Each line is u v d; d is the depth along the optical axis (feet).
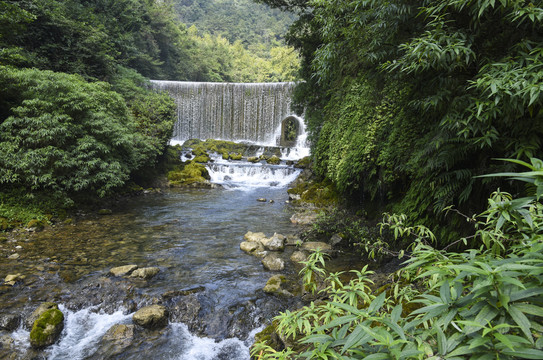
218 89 82.12
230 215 29.76
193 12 276.00
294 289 14.55
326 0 16.81
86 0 64.54
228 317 12.63
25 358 10.48
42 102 24.85
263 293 14.35
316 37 39.24
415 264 3.95
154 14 108.47
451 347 2.62
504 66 7.41
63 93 27.02
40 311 12.19
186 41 143.43
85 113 28.89
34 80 25.79
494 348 2.43
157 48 106.11
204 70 141.28
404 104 15.15
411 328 3.09
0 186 23.90
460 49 8.41
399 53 13.04
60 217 25.44
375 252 17.04
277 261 17.25
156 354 10.87
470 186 10.40
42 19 44.24
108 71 52.44
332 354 2.89
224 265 17.61
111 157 31.32
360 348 3.03
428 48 8.32
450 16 9.95
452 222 12.07
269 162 59.82
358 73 23.73
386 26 12.44
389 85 17.61
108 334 11.59
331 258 17.80
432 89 11.53
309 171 47.85
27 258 17.57
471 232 11.43
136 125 40.32
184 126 81.10
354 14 15.69
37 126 24.20
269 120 81.82
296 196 37.17
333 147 25.94
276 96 80.48
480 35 9.28
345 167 21.86
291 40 42.16
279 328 4.70
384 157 16.93
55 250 19.01
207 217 28.81
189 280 15.62
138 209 31.30
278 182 50.65
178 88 79.87
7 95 27.07
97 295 13.91
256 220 27.96
